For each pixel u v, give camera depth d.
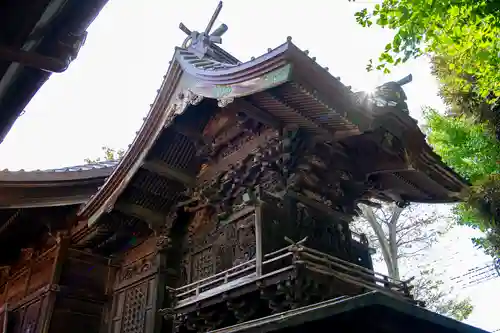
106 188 12.38
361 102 8.59
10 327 14.75
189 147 12.06
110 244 14.23
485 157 14.30
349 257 10.53
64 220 14.68
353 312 4.96
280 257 8.18
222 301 9.16
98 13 4.40
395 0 7.50
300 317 4.37
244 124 10.68
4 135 5.22
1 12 3.93
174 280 12.29
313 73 7.79
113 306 13.76
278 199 9.70
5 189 12.77
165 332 11.66
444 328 5.47
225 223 11.12
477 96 14.18
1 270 17.25
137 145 11.61
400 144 9.68
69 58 4.49
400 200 12.30
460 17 7.24
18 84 4.72
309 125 9.25
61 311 13.20
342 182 10.97
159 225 12.78
